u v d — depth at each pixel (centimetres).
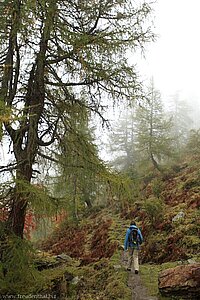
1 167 707
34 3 701
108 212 2417
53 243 2184
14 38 776
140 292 760
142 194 2330
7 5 731
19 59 848
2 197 675
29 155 808
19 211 759
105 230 1853
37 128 864
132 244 957
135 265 932
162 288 727
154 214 1552
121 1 847
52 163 928
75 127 938
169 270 763
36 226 793
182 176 2283
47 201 670
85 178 909
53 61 876
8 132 809
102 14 861
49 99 923
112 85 880
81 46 797
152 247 1277
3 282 646
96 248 1650
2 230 714
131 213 2052
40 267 1045
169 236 1297
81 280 907
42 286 734
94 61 829
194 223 1285
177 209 1555
